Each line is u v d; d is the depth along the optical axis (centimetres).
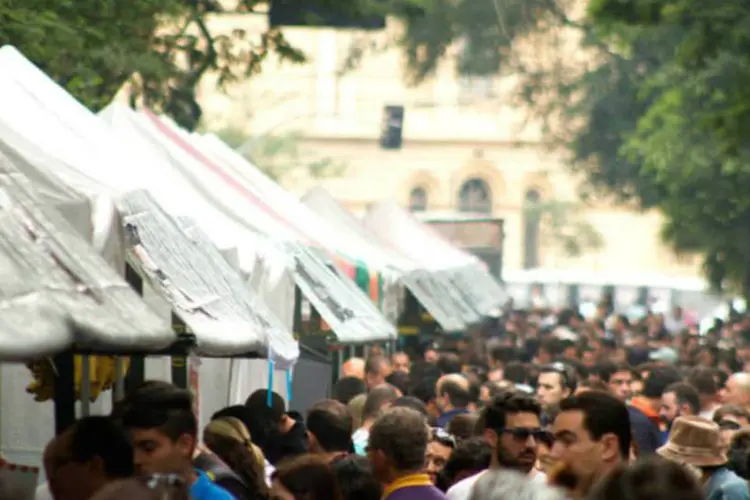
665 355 7044
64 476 1775
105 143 2806
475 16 13562
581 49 13850
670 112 10288
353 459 2292
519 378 5056
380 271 5450
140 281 2766
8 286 1798
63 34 4838
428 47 13800
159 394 1959
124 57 5628
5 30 4650
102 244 2316
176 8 5694
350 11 6588
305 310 4853
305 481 1956
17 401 2972
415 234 7556
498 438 2305
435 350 6688
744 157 10206
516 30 13650
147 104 6431
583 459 1900
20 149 2514
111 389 3064
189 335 2403
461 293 7325
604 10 6794
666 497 1273
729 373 6381
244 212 3988
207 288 2573
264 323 2798
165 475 1232
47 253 1952
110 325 1870
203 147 4775
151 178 3350
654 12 6762
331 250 4744
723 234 11750
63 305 1819
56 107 2806
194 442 1978
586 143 14112
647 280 17950
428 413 3906
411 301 7119
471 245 12244
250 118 19300
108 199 2338
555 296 18200
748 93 6938
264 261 3494
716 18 6694
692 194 11344
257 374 3981
